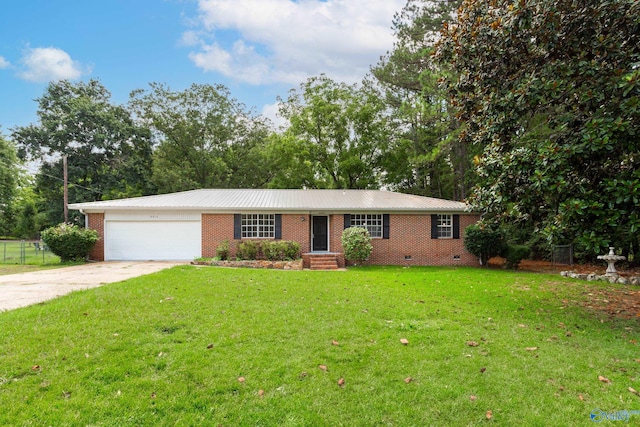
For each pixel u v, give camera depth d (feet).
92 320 18.12
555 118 24.13
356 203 56.39
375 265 53.31
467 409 11.22
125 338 15.83
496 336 17.84
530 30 22.49
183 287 27.45
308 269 48.06
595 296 29.22
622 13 19.95
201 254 53.72
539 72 23.16
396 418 10.73
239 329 17.76
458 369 13.87
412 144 93.50
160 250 53.83
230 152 106.73
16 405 10.66
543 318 21.74
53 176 91.15
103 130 96.43
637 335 18.57
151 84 99.35
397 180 98.58
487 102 24.70
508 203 24.49
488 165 24.16
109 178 96.99
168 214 53.98
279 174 98.78
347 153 91.61
